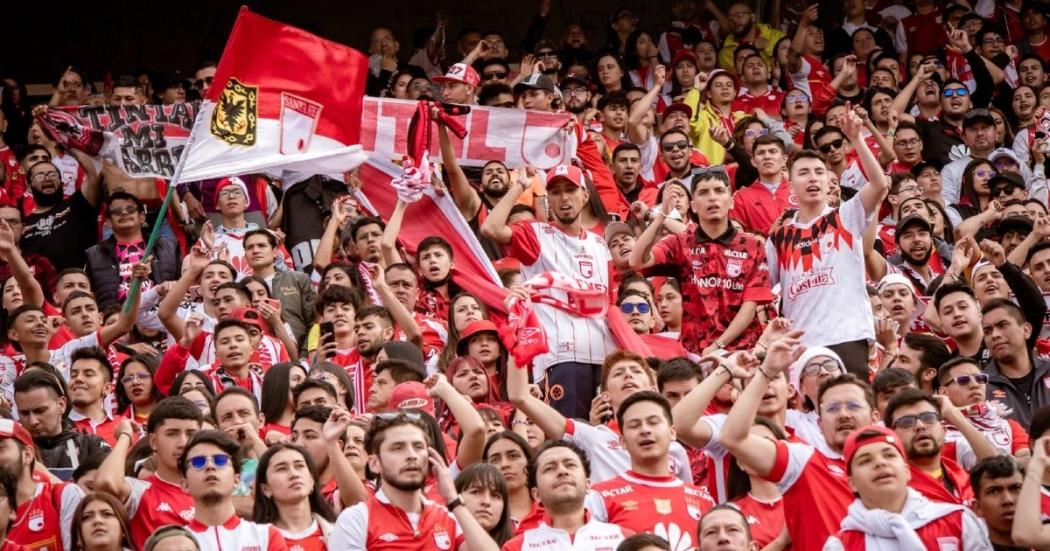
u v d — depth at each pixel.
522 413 12.96
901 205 18.59
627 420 11.36
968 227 18.17
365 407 14.44
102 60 26.08
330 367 13.61
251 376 14.58
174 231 18.36
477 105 17.58
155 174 16.75
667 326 15.42
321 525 11.40
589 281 14.99
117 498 11.66
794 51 24.06
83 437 13.12
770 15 26.56
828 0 27.36
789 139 20.44
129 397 14.30
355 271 16.16
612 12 26.92
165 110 16.77
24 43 25.98
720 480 11.76
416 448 11.04
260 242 16.78
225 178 18.22
